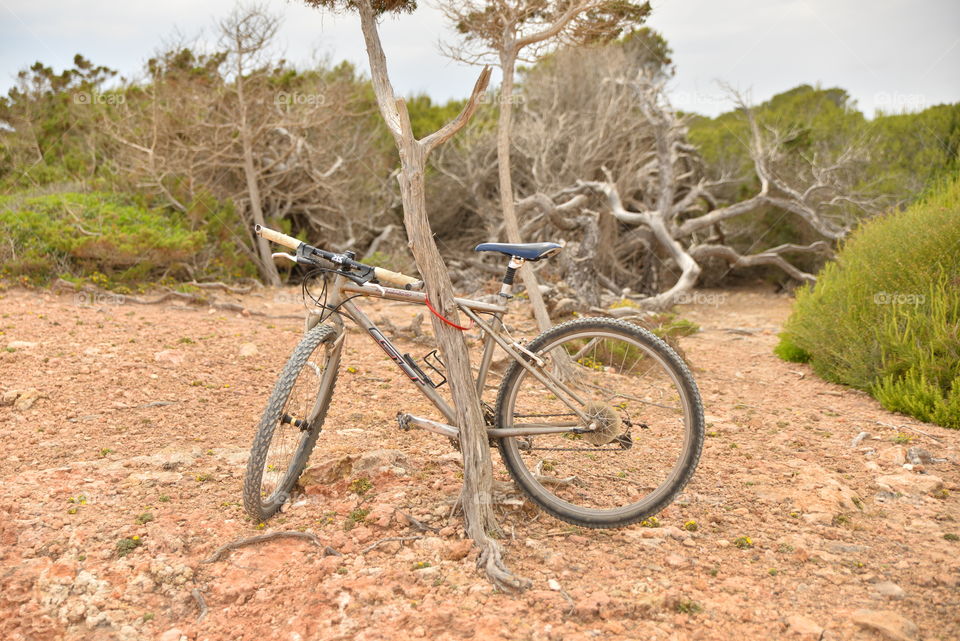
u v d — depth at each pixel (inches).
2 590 110.1
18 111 692.7
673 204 705.6
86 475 149.6
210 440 177.2
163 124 519.5
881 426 202.4
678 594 105.7
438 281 126.0
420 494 139.9
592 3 246.2
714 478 157.5
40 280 375.6
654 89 641.0
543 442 168.7
